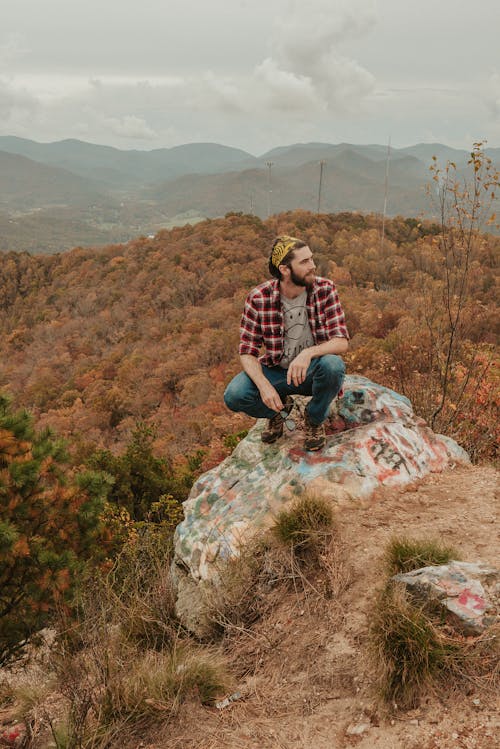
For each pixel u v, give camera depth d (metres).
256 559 2.96
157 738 2.16
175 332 81.25
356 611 2.47
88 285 119.50
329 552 2.82
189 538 3.42
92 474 6.09
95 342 96.31
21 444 5.81
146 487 13.91
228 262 106.19
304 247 3.01
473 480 3.50
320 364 3.11
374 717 1.95
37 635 5.01
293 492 3.31
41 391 76.69
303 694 2.19
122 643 2.83
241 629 2.66
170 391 62.53
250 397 3.39
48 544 5.66
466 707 1.85
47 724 2.67
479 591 2.18
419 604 2.19
